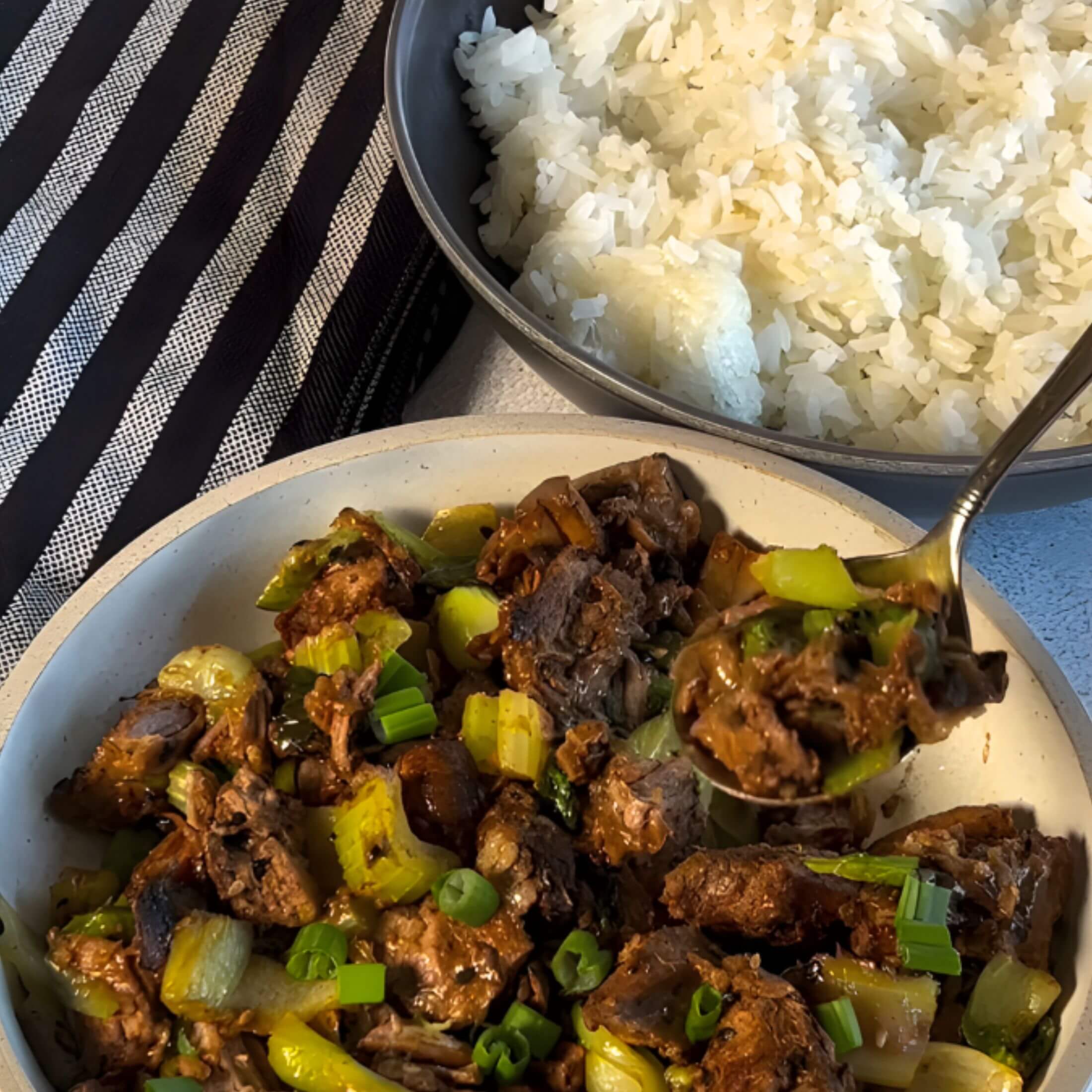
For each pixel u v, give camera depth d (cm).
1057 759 31
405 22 44
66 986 32
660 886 33
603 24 46
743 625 30
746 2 46
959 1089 30
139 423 43
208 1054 31
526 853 32
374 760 34
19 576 41
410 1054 31
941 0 46
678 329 41
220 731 35
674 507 36
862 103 45
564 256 43
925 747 34
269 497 36
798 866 31
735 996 30
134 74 51
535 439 37
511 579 37
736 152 44
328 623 36
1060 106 44
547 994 32
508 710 34
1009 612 32
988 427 42
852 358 43
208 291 45
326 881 33
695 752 30
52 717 34
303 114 49
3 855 32
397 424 45
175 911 32
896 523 34
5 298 46
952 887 31
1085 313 41
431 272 46
